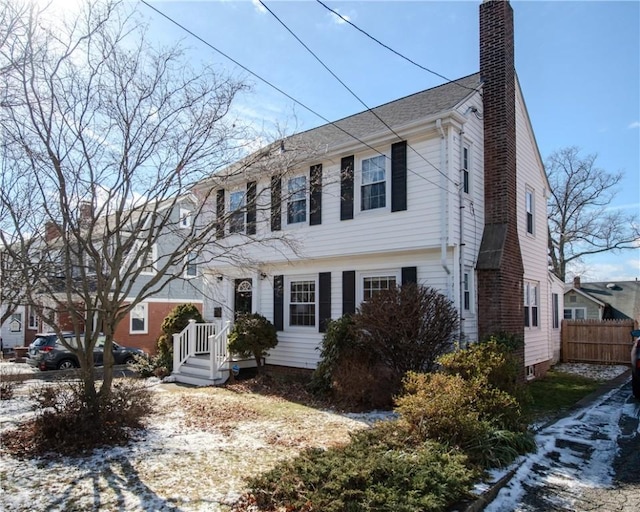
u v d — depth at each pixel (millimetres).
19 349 20594
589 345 16859
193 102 6723
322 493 3971
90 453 5711
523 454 5871
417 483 4262
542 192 14422
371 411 8227
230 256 9562
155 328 21422
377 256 10891
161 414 7996
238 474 4953
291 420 7559
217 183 7551
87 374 6406
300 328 12320
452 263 9648
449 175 9625
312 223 11953
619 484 5117
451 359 7273
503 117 10828
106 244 6539
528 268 12500
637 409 8875
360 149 11094
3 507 4105
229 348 11594
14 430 6734
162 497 4320
